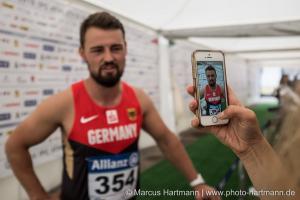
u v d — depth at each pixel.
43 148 2.48
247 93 13.29
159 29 4.32
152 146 4.64
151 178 3.22
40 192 1.35
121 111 1.36
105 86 1.27
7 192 2.25
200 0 3.07
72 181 1.32
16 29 2.13
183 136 5.64
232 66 10.07
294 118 0.41
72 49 2.73
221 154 4.46
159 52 4.52
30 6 2.25
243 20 3.86
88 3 2.88
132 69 3.76
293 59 12.27
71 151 1.32
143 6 3.17
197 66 0.92
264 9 3.39
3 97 2.05
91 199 1.32
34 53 2.30
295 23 3.75
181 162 1.64
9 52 2.08
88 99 1.30
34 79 2.31
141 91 1.53
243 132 0.74
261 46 7.46
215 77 0.92
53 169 2.70
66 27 2.64
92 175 1.31
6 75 2.06
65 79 2.66
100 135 1.30
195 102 0.88
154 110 1.58
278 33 3.83
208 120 0.83
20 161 1.31
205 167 3.76
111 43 1.25
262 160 0.70
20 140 1.30
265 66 14.52
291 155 0.41
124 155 1.36
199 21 3.87
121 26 1.32
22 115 2.21
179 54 5.24
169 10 3.38
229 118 0.78
